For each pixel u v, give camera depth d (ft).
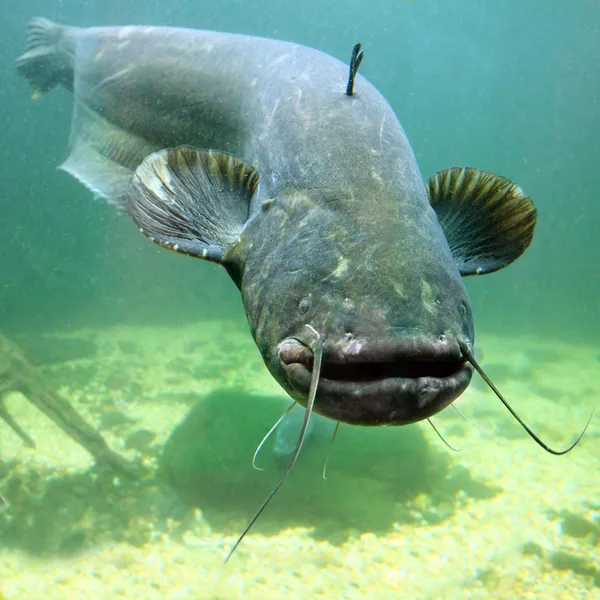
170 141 3.42
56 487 3.17
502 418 4.71
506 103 24.90
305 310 1.72
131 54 3.68
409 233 1.77
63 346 7.09
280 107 2.45
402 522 3.00
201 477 3.35
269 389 5.19
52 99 16.62
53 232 13.97
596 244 18.31
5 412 3.58
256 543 2.77
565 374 7.31
